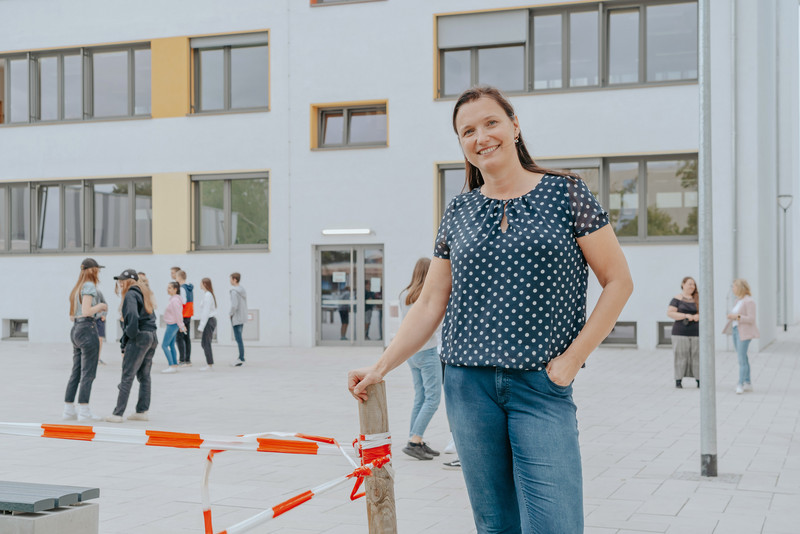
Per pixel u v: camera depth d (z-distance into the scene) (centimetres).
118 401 1048
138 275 1077
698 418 1072
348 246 2253
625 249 2064
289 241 2278
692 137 2027
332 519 601
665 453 841
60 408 1180
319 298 2275
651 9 2075
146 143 2391
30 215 2500
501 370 278
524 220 282
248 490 696
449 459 797
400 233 2208
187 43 2367
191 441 320
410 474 754
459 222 296
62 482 723
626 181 2094
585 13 2111
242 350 1823
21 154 2491
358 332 2252
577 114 2089
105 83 2462
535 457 274
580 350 276
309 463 813
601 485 700
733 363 1764
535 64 2148
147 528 577
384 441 290
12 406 1198
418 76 2197
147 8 2394
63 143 2459
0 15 2514
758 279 2016
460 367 288
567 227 282
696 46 2045
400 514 613
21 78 2533
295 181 2277
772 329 2408
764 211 2188
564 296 281
